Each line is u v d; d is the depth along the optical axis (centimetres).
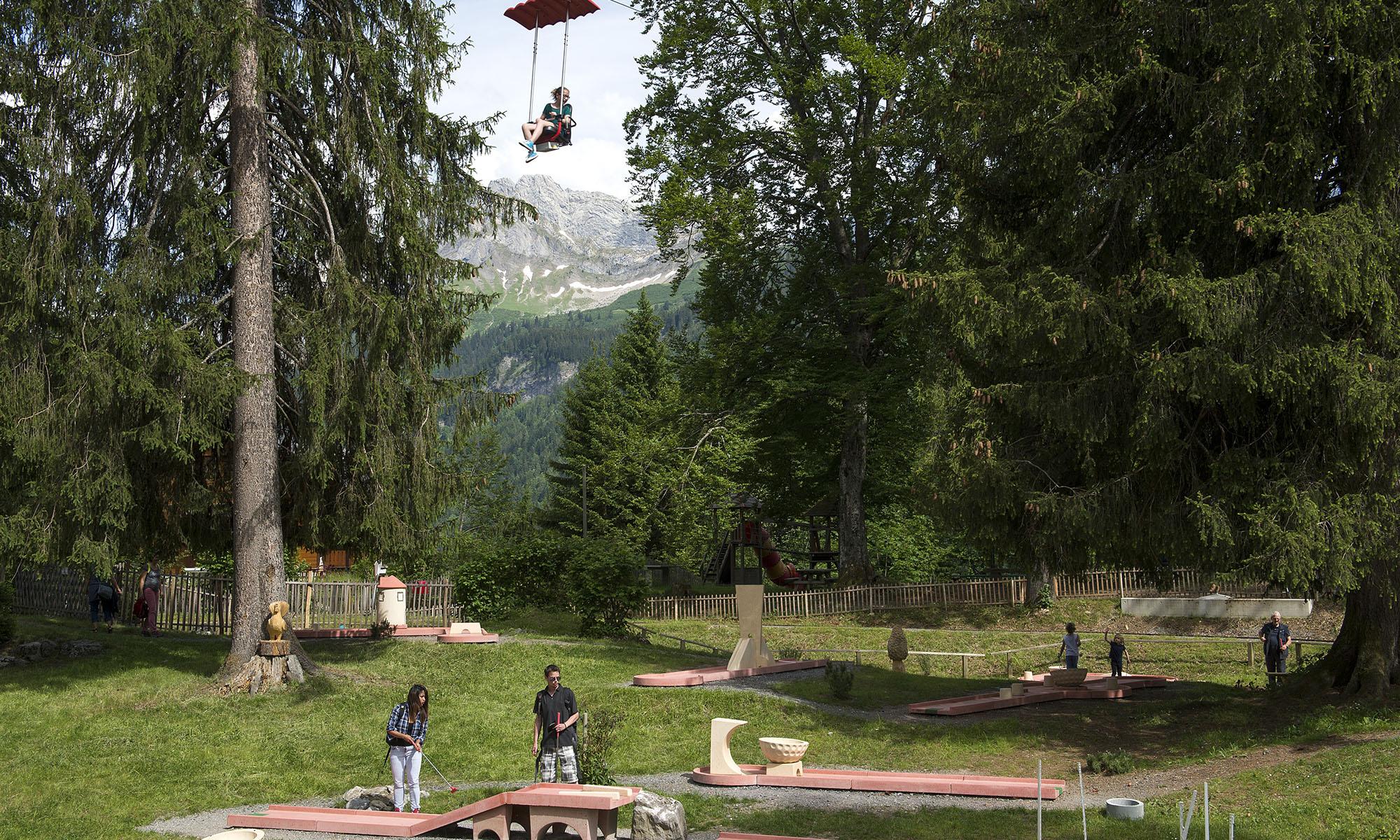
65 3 1912
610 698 2033
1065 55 1712
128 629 2631
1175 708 1953
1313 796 1201
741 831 1202
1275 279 1478
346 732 1800
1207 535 1532
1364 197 1542
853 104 3500
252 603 2061
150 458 2128
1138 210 1667
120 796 1420
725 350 3847
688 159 3584
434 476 2180
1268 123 1567
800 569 5178
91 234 1978
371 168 2133
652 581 5353
